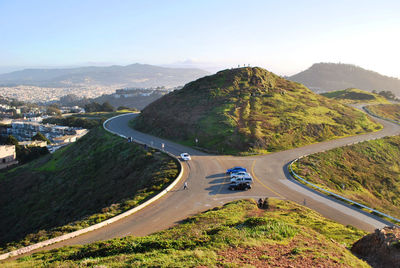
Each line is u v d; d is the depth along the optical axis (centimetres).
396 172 5569
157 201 3306
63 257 1758
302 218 2508
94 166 6122
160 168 4591
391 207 4200
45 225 4288
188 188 3741
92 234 2520
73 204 4688
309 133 6675
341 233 2141
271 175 4356
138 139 7000
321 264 1306
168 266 1242
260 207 2991
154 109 9088
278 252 1456
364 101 13850
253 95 8544
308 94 9800
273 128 6481
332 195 3584
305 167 4747
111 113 16562
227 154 5541
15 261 1870
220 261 1312
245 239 1631
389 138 7100
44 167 7456
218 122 6856
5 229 4819
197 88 9562
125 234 2478
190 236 1808
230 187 3700
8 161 9619
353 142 6488
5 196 6203
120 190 4350
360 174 5147
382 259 1448
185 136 6812
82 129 14050
